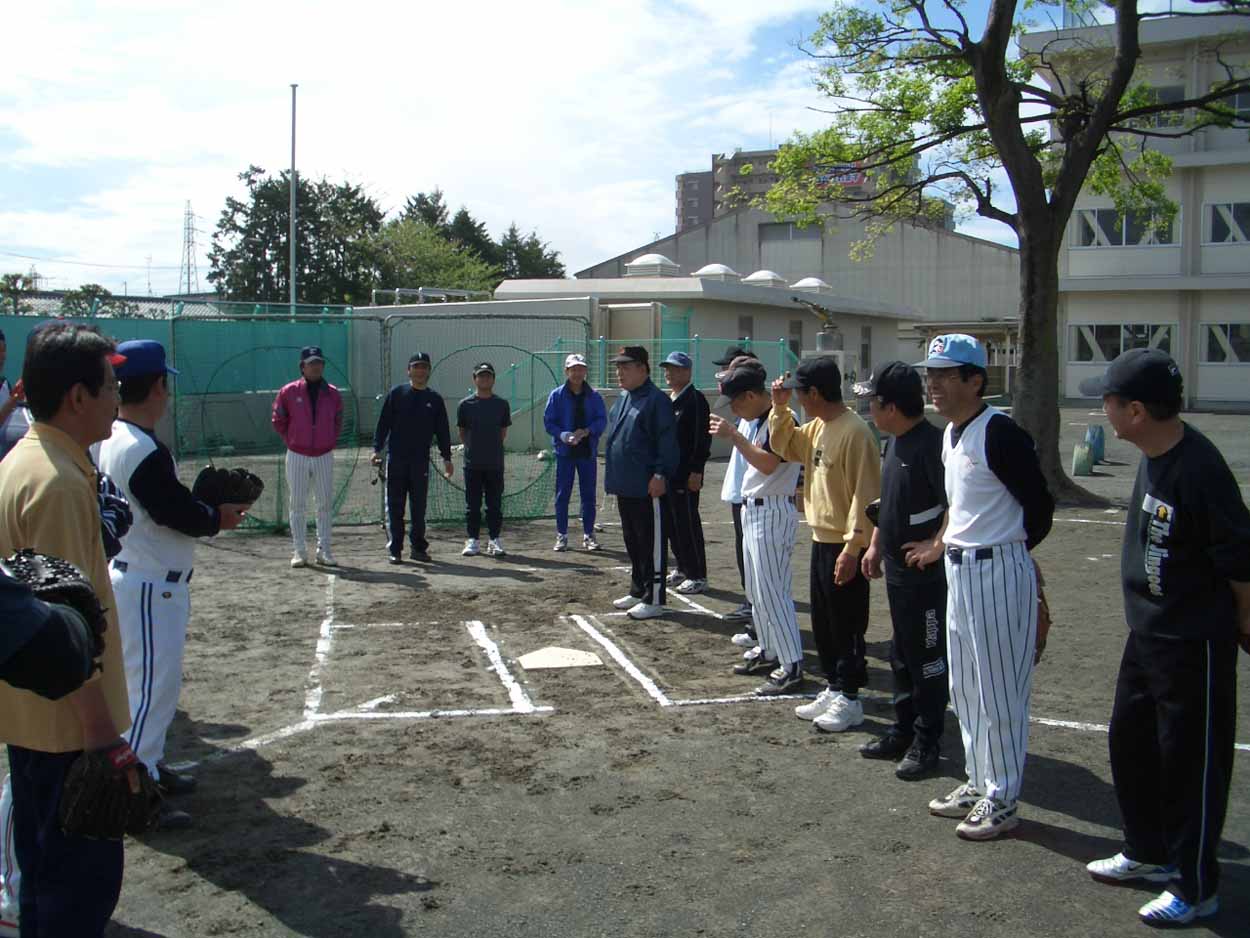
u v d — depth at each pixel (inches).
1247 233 1365.7
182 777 186.1
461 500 533.0
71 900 111.1
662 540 315.6
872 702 236.5
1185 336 1418.6
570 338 887.7
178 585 170.9
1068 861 159.9
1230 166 1358.3
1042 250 579.5
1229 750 140.6
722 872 156.4
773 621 240.4
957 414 166.4
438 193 2967.5
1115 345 1461.6
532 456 804.0
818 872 156.4
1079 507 561.6
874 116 683.4
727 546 449.4
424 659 271.1
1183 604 139.8
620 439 316.2
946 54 603.2
